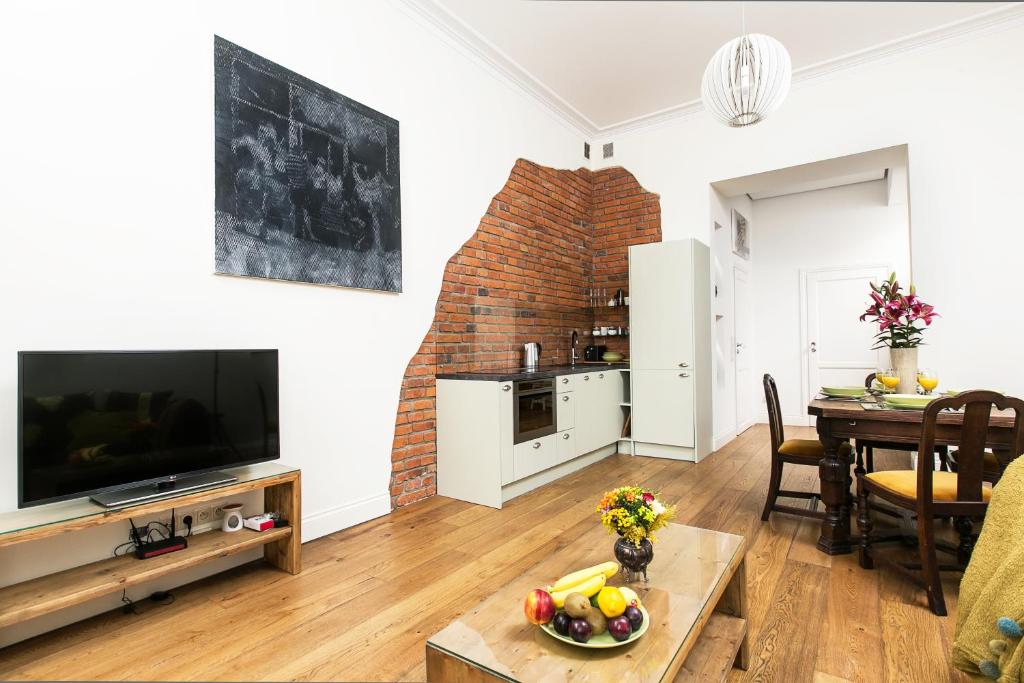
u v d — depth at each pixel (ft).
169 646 5.73
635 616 4.00
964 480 6.44
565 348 16.67
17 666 5.36
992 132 12.08
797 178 15.70
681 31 12.30
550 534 9.07
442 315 11.85
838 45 12.90
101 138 6.50
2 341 5.74
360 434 9.82
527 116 15.02
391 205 10.43
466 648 3.93
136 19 6.83
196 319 7.41
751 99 8.61
